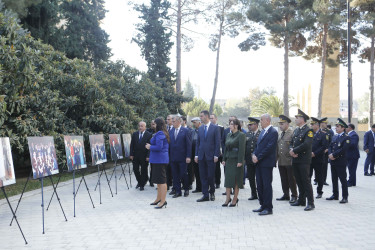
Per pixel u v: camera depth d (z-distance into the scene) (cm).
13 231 677
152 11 2922
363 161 2244
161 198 870
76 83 1466
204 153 952
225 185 875
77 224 721
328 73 4106
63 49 2294
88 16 2942
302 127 847
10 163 640
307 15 3086
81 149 896
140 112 2077
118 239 618
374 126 1530
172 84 2961
